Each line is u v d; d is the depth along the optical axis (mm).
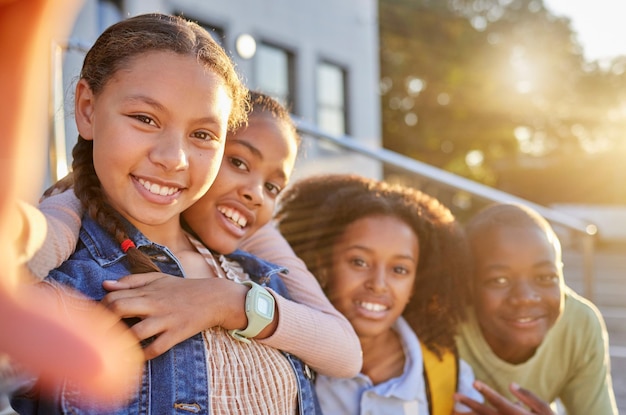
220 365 1106
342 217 1722
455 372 1786
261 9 7715
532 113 21047
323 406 1593
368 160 2291
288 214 1778
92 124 1060
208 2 6820
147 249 1146
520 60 21453
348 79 9086
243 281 1271
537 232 1882
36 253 920
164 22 1078
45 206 1119
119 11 4176
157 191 1030
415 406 1663
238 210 1318
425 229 1757
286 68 8227
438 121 19766
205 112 1042
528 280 1858
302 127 2207
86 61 1079
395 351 1712
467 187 2281
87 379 665
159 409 1018
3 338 634
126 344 987
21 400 1013
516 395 1791
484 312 1861
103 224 1098
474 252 1876
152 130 1020
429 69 19438
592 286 2592
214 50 1088
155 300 1041
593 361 1956
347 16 9141
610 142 21344
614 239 8852
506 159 19812
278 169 1367
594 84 21422
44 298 922
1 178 624
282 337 1210
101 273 1057
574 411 1971
